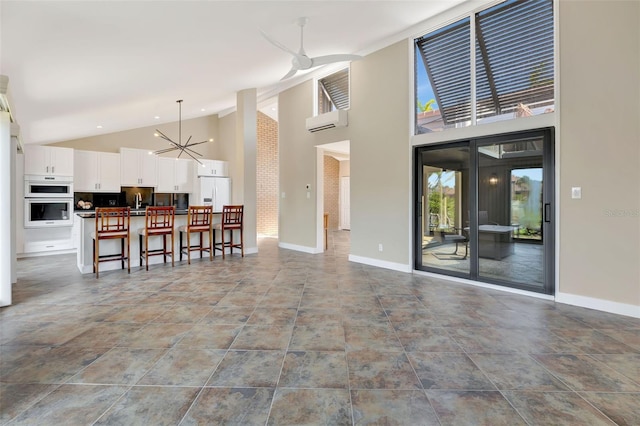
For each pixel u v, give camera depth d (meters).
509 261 3.97
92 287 4.03
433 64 4.71
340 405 1.75
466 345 2.47
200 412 1.68
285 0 3.28
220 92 6.45
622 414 1.68
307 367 2.13
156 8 2.88
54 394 1.82
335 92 6.23
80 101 4.94
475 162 4.22
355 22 4.24
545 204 3.62
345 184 11.61
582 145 3.31
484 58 4.18
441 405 1.75
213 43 3.91
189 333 2.66
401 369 2.12
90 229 4.82
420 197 4.86
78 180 6.67
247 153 6.55
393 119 5.09
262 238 9.09
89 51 3.42
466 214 4.38
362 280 4.45
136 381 1.96
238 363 2.18
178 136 8.80
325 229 7.45
